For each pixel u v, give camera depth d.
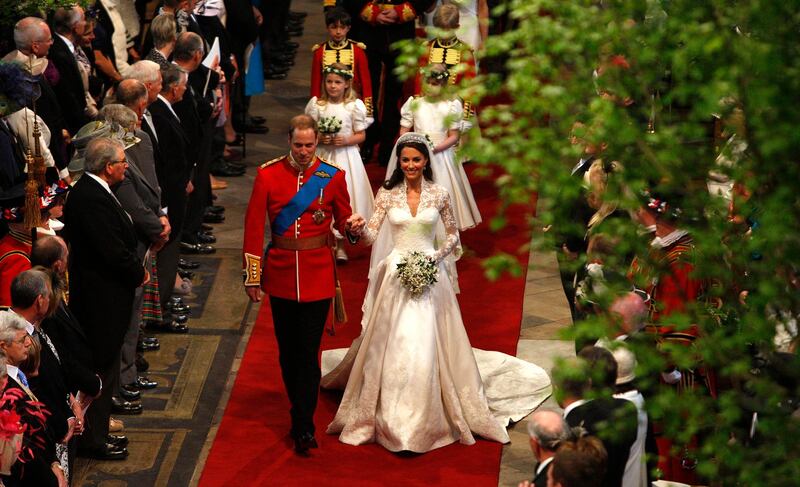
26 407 18.19
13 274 22.50
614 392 16.91
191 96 30.81
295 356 24.97
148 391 26.95
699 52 10.52
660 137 11.01
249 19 40.19
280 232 24.30
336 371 26.80
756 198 11.21
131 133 25.78
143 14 40.25
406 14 39.91
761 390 11.35
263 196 24.28
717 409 12.69
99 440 23.97
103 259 23.22
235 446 24.91
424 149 25.05
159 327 29.73
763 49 10.20
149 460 24.16
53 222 25.06
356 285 32.97
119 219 23.44
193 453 24.55
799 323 11.19
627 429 15.83
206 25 37.81
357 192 33.22
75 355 21.28
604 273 15.20
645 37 10.94
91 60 33.38
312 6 61.62
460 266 34.38
